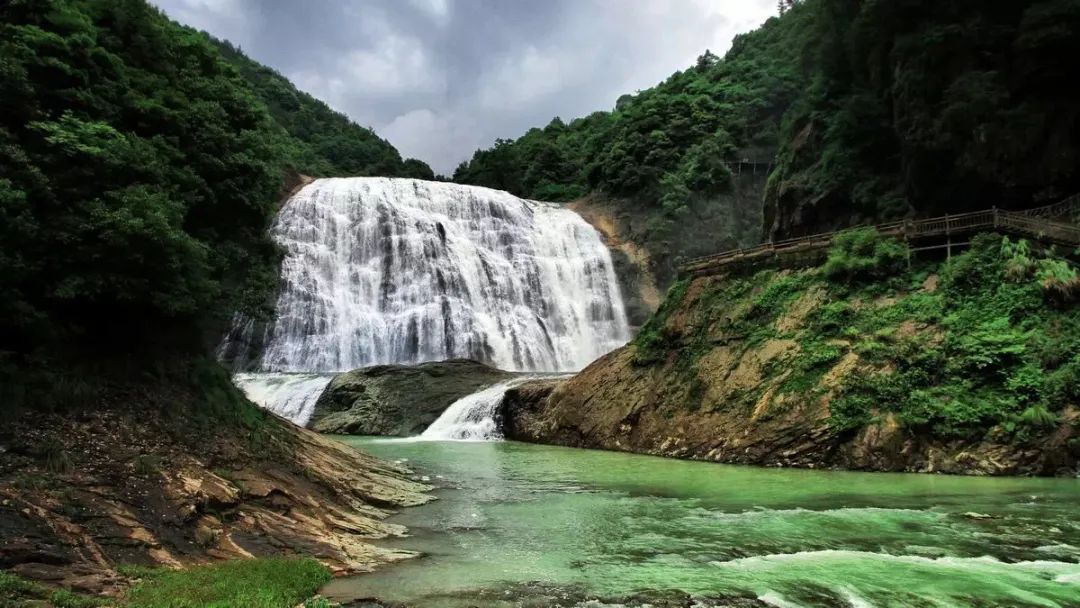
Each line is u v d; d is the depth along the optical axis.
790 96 66.62
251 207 17.31
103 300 12.74
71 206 12.06
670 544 12.10
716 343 26.88
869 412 20.75
